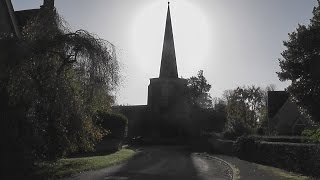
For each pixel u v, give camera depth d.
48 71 18.02
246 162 29.72
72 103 18.62
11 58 17.23
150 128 74.25
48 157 19.97
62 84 18.23
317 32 23.55
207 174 21.47
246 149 32.50
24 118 18.53
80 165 22.22
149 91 79.12
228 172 22.39
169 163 28.44
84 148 21.66
